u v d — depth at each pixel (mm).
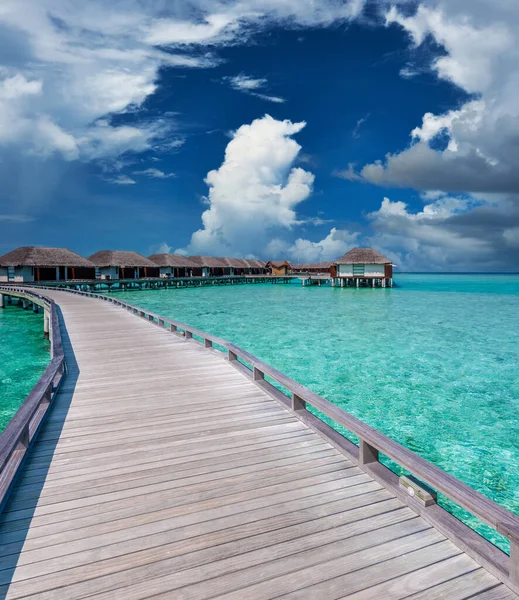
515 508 5656
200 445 4660
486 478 6461
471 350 15672
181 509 3365
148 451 4512
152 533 3051
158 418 5551
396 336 18812
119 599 2430
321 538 2969
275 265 87625
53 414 5711
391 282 57688
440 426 8484
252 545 2900
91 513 3320
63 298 26562
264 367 6477
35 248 45125
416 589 2482
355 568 2662
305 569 2658
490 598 2406
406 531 3047
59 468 4113
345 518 3213
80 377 7723
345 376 12109
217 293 50250
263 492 3621
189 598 2430
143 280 52875
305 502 3451
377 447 3639
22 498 3549
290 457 4336
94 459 4316
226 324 23000
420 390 10781
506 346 16406
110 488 3719
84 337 12109
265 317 26094
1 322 24328
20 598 2439
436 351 15516
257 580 2568
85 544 2930
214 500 3500
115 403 6195
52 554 2826
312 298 41969
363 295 46469
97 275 53469
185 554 2812
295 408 5613
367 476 3900
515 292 51844
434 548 2852
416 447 7555
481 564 2670
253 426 5250
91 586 2533
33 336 19609
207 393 6703
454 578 2568
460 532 2914
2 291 31469
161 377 7727
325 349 16000
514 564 2438
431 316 26141
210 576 2607
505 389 10836
